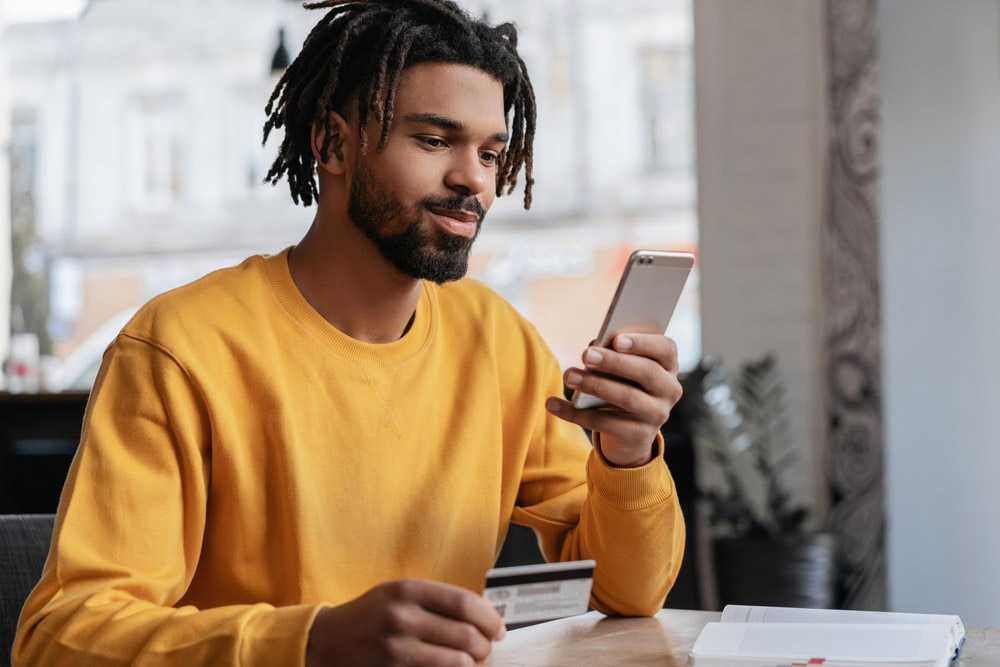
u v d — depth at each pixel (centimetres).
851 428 371
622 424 113
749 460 386
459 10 121
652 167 721
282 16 717
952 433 380
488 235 762
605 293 751
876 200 371
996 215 380
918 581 380
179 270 763
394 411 121
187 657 91
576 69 718
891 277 385
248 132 743
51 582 102
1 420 326
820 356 394
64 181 755
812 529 388
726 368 402
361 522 117
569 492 136
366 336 122
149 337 112
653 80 712
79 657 94
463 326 133
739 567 338
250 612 92
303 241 125
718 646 100
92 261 758
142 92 748
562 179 735
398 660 84
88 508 105
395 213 115
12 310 733
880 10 389
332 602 115
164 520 107
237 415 115
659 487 120
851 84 375
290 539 114
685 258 106
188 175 752
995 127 381
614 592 124
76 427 325
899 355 384
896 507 382
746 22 405
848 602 366
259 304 119
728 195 406
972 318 380
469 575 125
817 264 397
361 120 116
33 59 750
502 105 123
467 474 125
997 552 377
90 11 743
